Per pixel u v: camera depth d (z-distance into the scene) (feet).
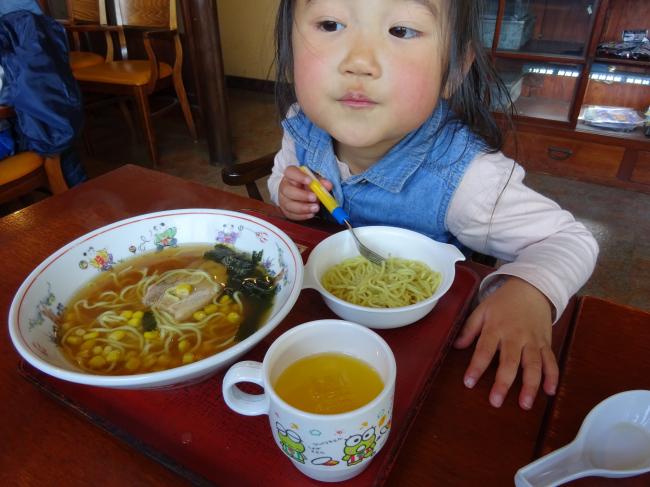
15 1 6.56
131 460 1.69
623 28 8.73
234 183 3.73
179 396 1.92
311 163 3.41
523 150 9.25
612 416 1.69
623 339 2.17
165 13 9.52
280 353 1.56
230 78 14.33
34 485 1.61
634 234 7.42
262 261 2.33
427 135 3.04
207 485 1.57
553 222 2.83
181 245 2.52
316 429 1.34
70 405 1.85
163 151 10.53
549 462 1.53
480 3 2.55
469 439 1.74
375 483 1.54
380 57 2.21
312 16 2.32
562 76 9.57
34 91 5.77
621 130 8.70
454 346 2.15
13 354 2.16
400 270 2.48
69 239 3.00
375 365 1.58
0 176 5.73
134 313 2.09
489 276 2.50
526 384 1.91
